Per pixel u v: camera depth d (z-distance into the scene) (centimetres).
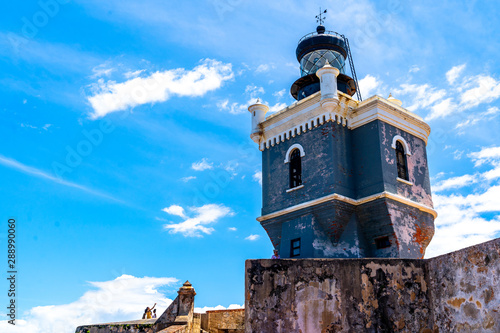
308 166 2444
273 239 2536
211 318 2230
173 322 1905
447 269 1115
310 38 2945
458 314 1064
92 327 2109
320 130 2442
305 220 2362
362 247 2281
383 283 1147
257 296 1125
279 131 2655
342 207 2281
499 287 963
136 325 2014
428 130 2670
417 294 1153
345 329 1104
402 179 2381
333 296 1127
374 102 2414
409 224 2327
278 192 2558
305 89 2883
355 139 2462
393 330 1115
